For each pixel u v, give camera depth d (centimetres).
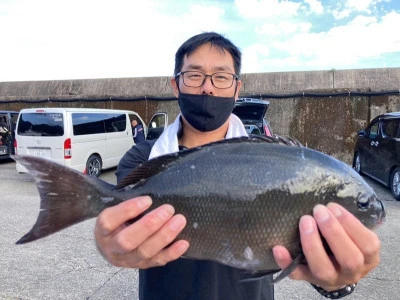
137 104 1591
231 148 158
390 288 380
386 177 843
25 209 698
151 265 139
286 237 149
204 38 186
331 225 121
